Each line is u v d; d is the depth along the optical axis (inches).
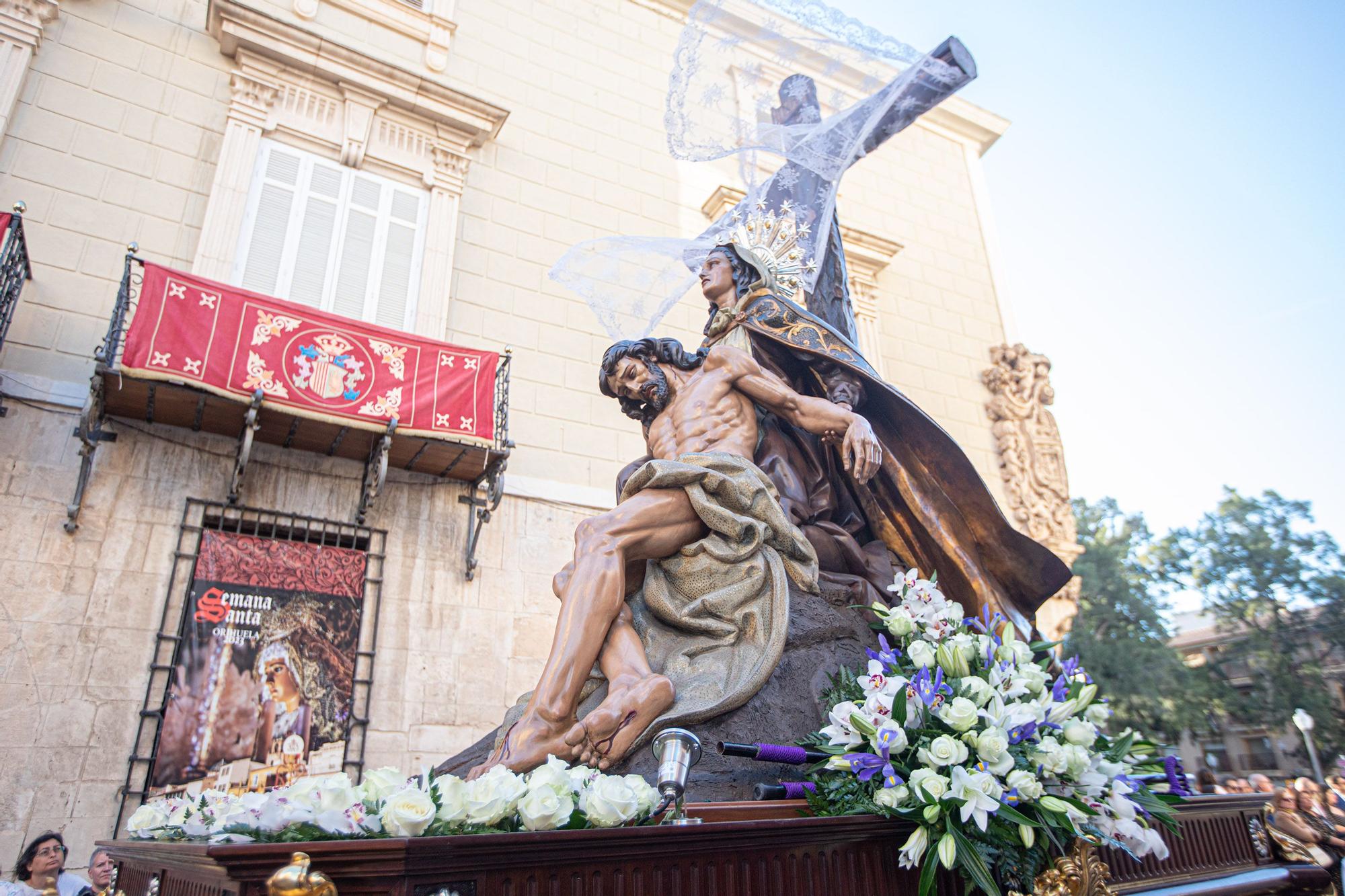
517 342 390.3
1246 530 911.7
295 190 368.2
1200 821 107.0
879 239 527.8
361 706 291.7
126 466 283.9
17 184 311.0
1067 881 77.3
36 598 258.7
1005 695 82.9
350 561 304.8
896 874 71.9
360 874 48.5
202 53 368.5
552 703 82.7
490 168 422.6
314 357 291.9
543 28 473.7
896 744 74.4
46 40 335.3
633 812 60.0
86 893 211.9
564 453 376.8
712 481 101.0
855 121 168.1
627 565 99.0
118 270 317.7
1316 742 784.3
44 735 245.6
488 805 56.4
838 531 119.2
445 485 336.8
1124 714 777.6
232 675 271.1
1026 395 535.2
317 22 407.8
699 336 430.3
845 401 122.5
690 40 172.2
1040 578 120.7
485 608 326.3
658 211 458.0
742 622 96.0
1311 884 110.3
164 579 276.5
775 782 85.7
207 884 54.1
